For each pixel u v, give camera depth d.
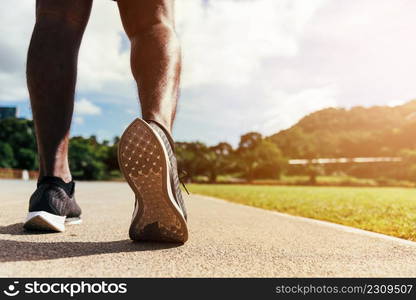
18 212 2.74
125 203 4.54
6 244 1.37
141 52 1.50
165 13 1.58
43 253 1.25
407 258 1.46
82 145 67.50
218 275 1.10
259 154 64.12
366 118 101.69
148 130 1.31
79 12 1.68
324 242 1.82
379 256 1.49
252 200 7.63
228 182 53.91
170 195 1.38
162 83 1.46
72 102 1.71
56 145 1.70
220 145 58.56
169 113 1.44
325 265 1.29
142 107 1.45
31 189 9.67
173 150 1.44
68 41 1.66
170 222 1.46
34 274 1.03
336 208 5.25
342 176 70.12
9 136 64.06
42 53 1.61
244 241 1.75
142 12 1.54
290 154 68.38
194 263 1.22
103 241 1.55
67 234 1.69
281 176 67.19
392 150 84.50
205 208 4.29
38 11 1.66
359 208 5.31
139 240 1.54
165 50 1.50
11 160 61.66
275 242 1.77
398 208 5.37
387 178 64.25
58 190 1.73
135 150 1.33
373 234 2.16
